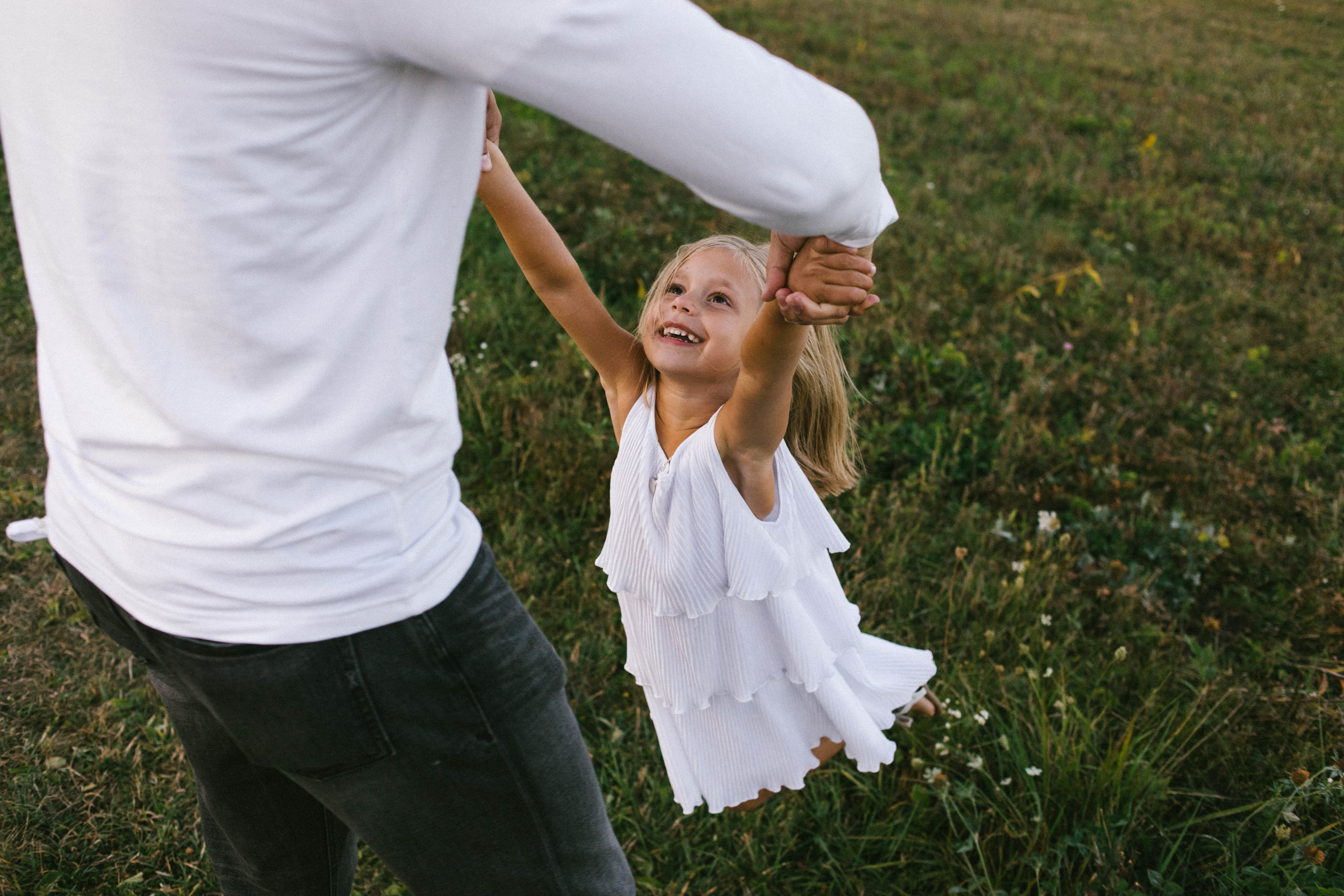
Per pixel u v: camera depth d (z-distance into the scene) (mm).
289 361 943
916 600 2918
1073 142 7801
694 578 1646
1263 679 2742
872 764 1860
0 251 4629
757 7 11297
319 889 1555
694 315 1641
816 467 1975
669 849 2211
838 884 2182
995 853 2207
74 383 1006
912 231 5613
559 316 1802
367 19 817
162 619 1058
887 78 8969
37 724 2439
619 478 1762
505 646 1214
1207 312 5070
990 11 13273
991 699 2492
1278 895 2020
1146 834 2227
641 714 2508
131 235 899
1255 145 8117
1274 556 3188
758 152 879
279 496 985
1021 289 4836
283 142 858
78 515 1093
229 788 1414
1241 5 15656
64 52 861
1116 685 2619
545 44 807
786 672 1822
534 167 5777
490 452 3428
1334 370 4547
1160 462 3678
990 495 3445
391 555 1071
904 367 4090
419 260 982
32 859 2121
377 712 1119
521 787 1267
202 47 822
